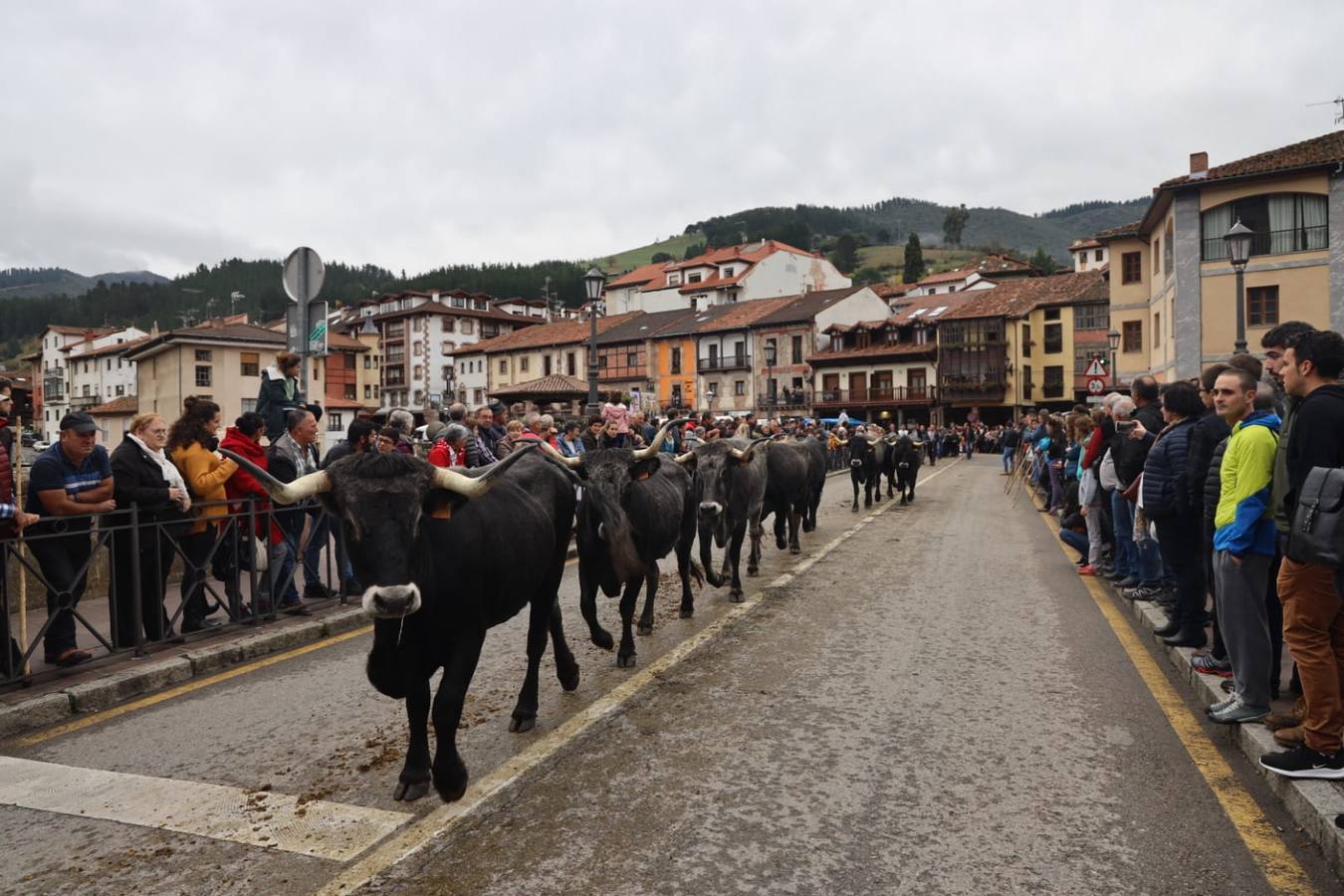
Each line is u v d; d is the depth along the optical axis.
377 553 3.56
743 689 5.95
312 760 4.75
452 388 79.19
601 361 68.19
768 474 11.77
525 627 7.88
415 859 3.63
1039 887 3.38
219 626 7.29
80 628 7.64
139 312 178.00
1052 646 7.07
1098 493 10.24
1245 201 29.53
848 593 9.31
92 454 6.50
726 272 79.69
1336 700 4.06
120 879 3.51
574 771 4.54
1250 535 4.69
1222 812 4.02
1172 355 31.89
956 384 56.19
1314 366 4.15
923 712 5.45
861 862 3.57
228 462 7.39
